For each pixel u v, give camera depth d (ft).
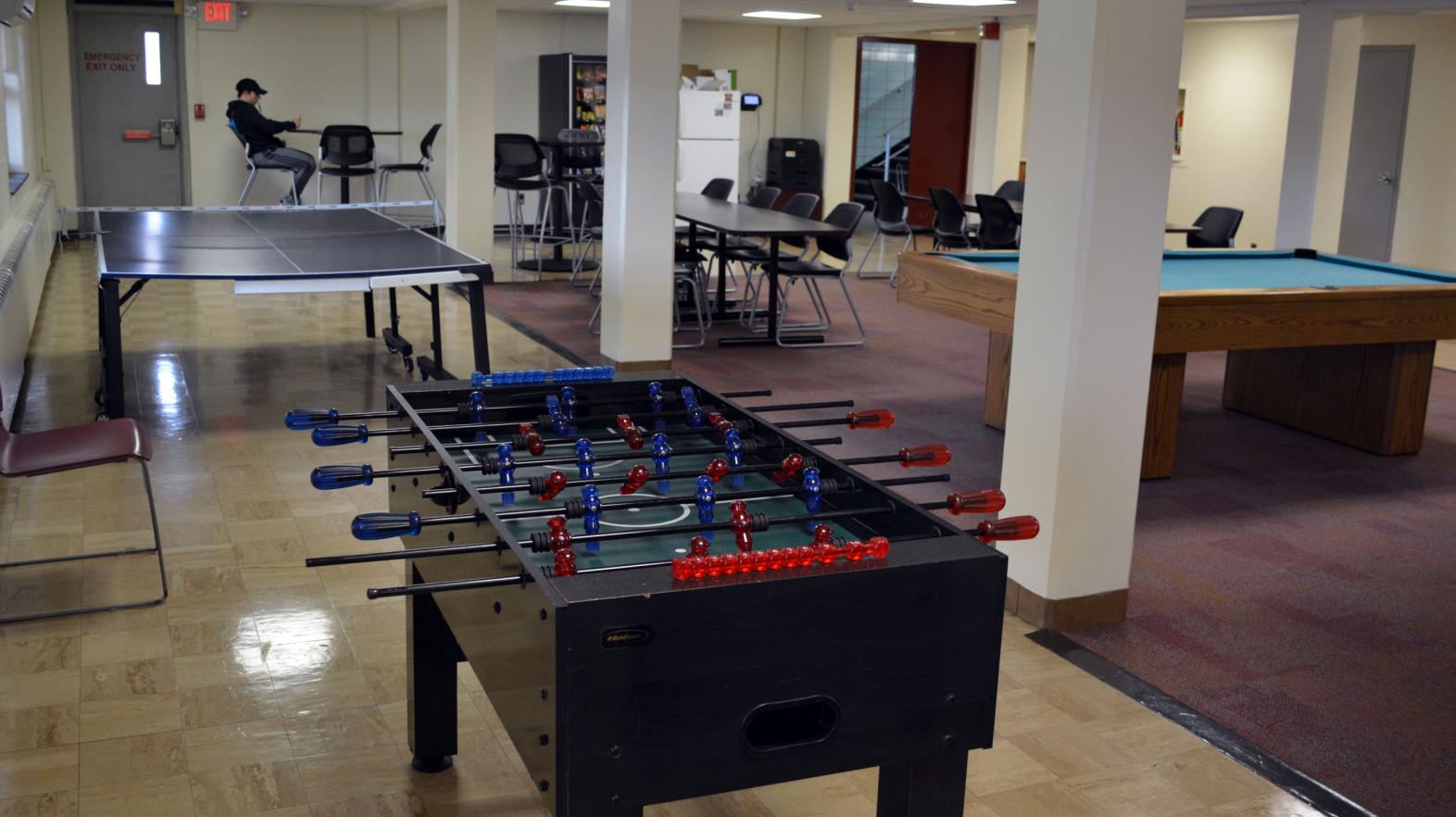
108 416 17.35
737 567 5.90
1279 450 19.25
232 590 12.33
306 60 40.75
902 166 50.52
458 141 32.01
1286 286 17.76
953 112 49.34
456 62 31.53
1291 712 10.61
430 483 8.13
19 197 26.99
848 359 24.39
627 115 21.43
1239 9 28.71
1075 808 9.05
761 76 46.80
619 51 21.54
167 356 22.49
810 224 25.71
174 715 9.87
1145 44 11.20
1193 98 40.27
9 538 13.51
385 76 41.86
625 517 7.72
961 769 6.81
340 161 36.76
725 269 32.14
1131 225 11.52
